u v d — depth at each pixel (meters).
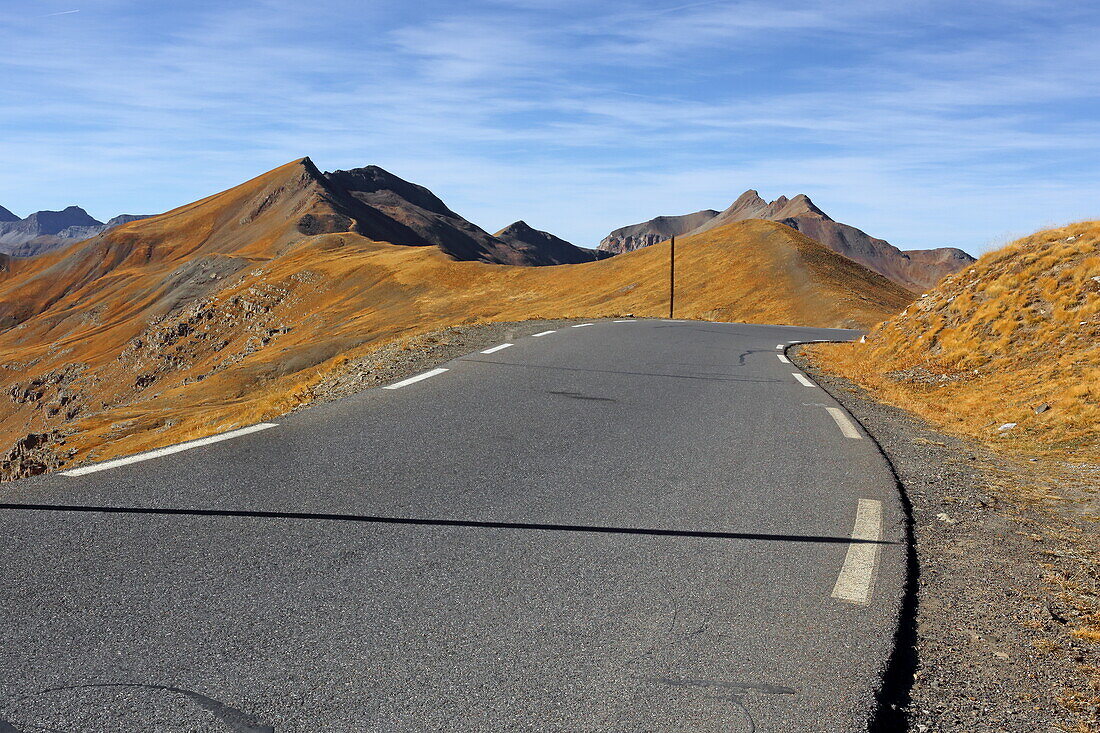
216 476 5.38
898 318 18.58
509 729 2.52
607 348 14.32
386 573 3.80
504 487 5.40
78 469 5.47
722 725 2.60
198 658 2.90
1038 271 16.33
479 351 12.82
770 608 3.60
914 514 5.45
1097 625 3.75
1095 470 7.23
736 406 9.16
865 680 2.96
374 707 2.62
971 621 3.69
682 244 136.62
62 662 2.83
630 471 5.99
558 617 3.40
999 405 11.41
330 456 6.04
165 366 160.38
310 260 196.00
